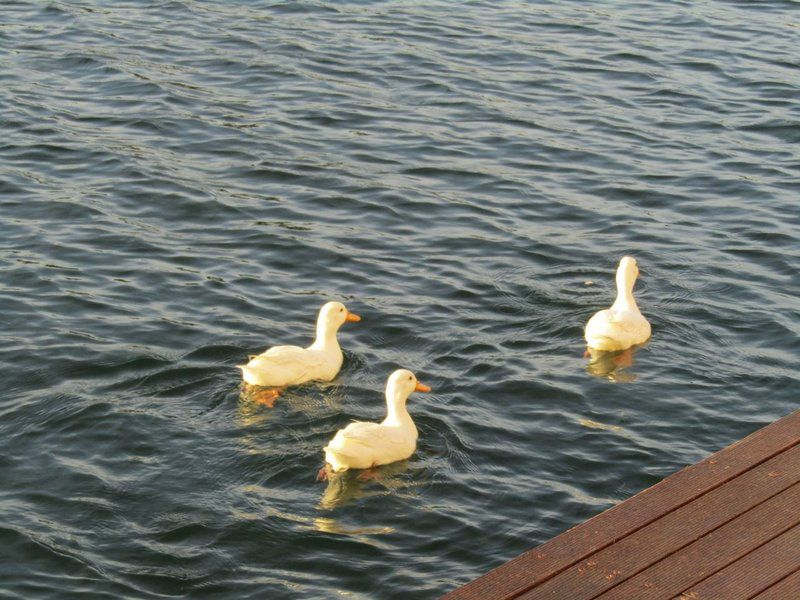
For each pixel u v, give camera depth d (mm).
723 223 15797
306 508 9523
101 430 10516
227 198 15992
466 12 24625
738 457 7793
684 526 7133
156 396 11156
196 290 13477
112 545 9008
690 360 12188
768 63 22188
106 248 14430
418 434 10664
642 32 23828
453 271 14195
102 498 9562
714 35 23766
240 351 12102
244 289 13570
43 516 9336
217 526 9234
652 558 6859
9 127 17969
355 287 13734
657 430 10883
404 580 8664
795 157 18078
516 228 15492
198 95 19578
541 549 6930
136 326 12531
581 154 18000
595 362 12117
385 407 11211
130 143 17625
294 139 18062
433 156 17719
